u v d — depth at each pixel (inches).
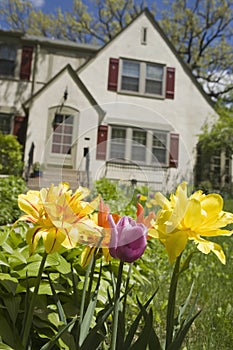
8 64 535.2
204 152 515.5
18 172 433.7
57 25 820.0
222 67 797.2
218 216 31.3
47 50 551.5
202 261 110.1
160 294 81.9
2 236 47.5
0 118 522.3
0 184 197.2
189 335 64.4
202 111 541.0
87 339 32.1
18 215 202.7
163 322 69.6
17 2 788.6
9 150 451.2
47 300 46.2
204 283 89.4
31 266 46.2
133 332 35.0
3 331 36.1
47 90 470.6
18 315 43.1
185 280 93.4
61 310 37.6
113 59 527.2
